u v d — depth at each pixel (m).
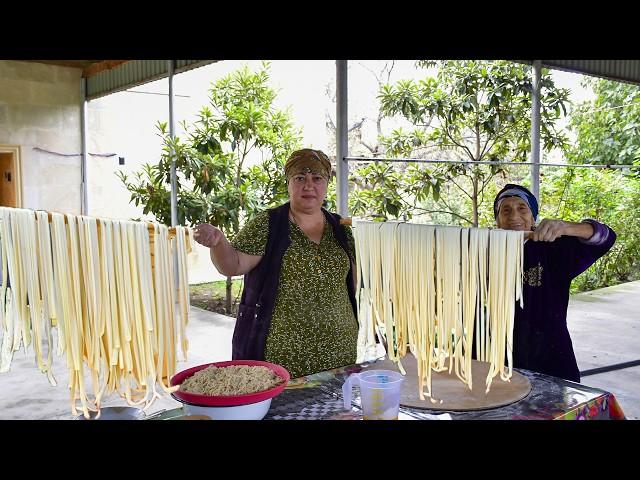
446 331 2.17
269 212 2.64
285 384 1.84
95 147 9.44
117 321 1.90
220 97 7.30
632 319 7.19
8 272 1.74
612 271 9.98
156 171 7.88
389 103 7.26
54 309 1.79
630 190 9.81
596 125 10.67
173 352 2.04
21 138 8.66
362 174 7.01
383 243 2.28
